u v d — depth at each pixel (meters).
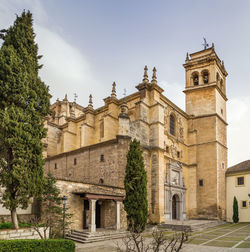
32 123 19.91
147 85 38.94
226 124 52.47
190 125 49.06
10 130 18.31
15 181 18.19
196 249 19.50
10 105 19.31
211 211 43.44
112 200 29.23
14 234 18.09
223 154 48.91
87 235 22.89
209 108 48.28
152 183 35.53
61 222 22.25
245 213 45.41
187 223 34.78
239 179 47.31
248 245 20.73
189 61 52.81
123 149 32.22
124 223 29.55
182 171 44.56
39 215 23.34
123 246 20.23
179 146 44.88
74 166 38.59
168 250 18.47
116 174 31.98
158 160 35.75
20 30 21.42
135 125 36.41
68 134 45.88
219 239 24.38
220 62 53.53
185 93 51.69
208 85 49.03
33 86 20.67
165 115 41.84
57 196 23.67
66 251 15.41
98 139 42.91
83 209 26.52
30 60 21.09
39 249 14.27
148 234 26.53
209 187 44.69
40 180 19.50
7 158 18.77
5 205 17.97
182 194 43.34
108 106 42.19
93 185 27.98
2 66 19.33
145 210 27.39
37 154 19.66
